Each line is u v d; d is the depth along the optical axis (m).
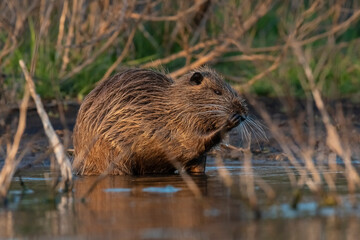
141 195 8.02
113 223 6.41
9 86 14.60
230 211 6.94
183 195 7.98
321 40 18.31
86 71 15.69
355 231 6.05
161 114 10.42
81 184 9.17
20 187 8.82
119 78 10.66
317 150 12.39
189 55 15.67
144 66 15.94
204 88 10.47
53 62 15.52
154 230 6.10
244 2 16.41
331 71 16.69
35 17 15.81
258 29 18.92
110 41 15.27
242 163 11.88
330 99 15.74
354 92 16.56
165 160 10.59
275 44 17.81
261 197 7.78
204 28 16.91
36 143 12.68
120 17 14.61
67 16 16.36
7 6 16.19
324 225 6.31
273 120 14.21
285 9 17.72
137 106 10.36
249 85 15.86
